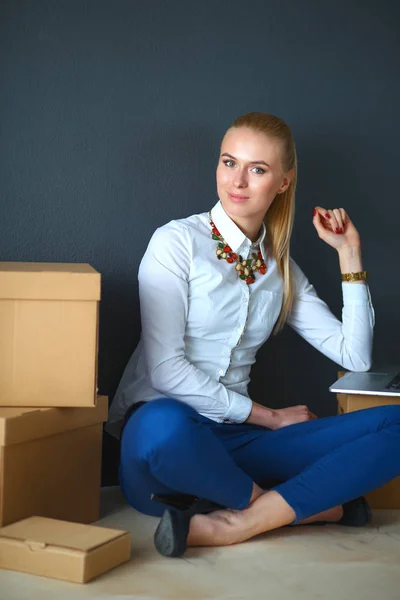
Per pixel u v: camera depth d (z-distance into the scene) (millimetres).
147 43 2834
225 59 2908
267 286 2598
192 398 2416
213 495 2186
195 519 2188
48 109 2756
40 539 2020
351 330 2709
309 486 2234
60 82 2760
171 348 2408
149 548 2215
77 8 2758
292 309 2768
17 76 2717
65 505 2361
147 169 2871
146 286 2434
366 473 2254
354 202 3051
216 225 2535
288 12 2949
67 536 2053
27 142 2744
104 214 2840
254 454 2453
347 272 2738
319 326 2746
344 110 3014
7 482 2170
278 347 3057
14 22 2701
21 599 1860
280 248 2617
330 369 3090
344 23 2994
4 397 2234
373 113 3033
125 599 1880
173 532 2100
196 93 2893
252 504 2232
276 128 2469
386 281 3092
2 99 2709
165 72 2857
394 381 2607
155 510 2465
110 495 2736
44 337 2234
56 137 2771
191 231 2496
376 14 3014
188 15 2865
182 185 2906
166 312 2412
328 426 2438
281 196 2609
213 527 2191
